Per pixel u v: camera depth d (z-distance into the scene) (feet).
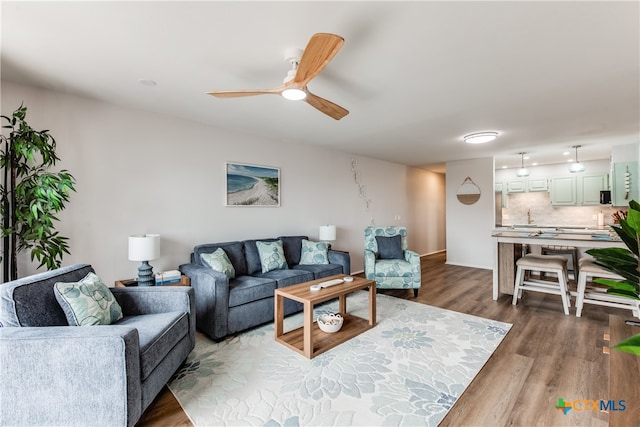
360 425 5.45
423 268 19.79
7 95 7.99
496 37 6.01
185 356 7.22
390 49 6.45
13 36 5.91
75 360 4.85
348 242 18.28
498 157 19.51
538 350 8.20
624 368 3.82
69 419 4.88
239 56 6.74
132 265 10.05
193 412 5.82
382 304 12.26
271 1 4.95
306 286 9.41
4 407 4.83
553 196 21.72
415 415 5.70
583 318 10.53
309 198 15.94
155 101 9.46
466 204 20.47
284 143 14.73
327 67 7.24
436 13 5.28
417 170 24.81
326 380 6.85
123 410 4.88
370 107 10.00
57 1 4.87
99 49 6.44
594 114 10.73
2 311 5.31
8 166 7.45
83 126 9.09
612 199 16.05
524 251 14.14
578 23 5.55
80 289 6.13
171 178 10.93
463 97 9.15
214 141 12.13
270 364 7.57
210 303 8.90
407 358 7.81
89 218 9.20
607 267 3.26
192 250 11.45
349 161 18.35
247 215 13.24
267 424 5.49
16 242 7.57
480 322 10.22
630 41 6.13
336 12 5.25
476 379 6.86
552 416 5.63
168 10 5.17
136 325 6.35
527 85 8.29
